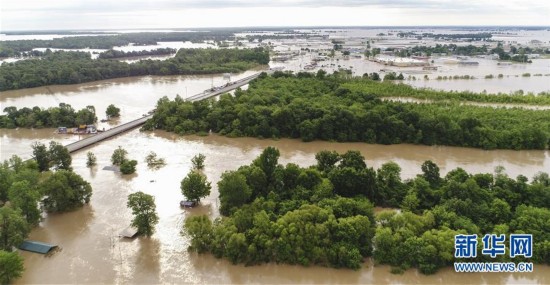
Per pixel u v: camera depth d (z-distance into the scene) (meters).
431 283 75.31
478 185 98.50
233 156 142.62
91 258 83.62
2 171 106.56
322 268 79.19
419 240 79.56
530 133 145.75
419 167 130.12
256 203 94.19
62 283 75.81
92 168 132.38
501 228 83.31
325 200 93.56
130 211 103.19
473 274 77.44
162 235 92.06
